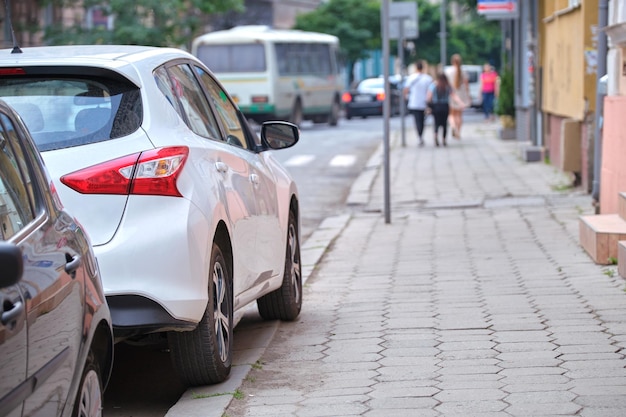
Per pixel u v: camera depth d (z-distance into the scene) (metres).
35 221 5.84
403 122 38.84
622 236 13.80
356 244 17.34
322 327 11.02
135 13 47.88
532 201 21.66
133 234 7.75
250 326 11.17
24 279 5.21
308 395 8.38
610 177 16.16
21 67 8.05
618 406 7.69
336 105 59.94
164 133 8.20
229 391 8.45
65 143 7.84
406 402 8.03
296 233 11.75
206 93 9.78
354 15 92.19
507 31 43.97
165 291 7.79
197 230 8.02
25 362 5.05
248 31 53.38
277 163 11.48
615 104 15.72
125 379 9.68
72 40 46.84
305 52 56.41
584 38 21.81
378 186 26.47
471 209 21.23
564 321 10.66
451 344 9.91
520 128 38.03
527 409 7.70
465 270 14.17
